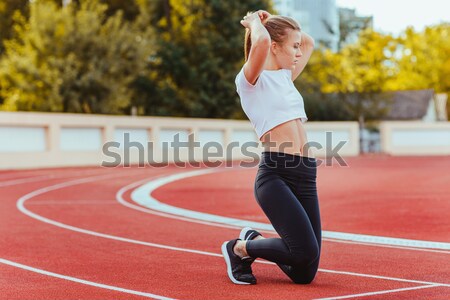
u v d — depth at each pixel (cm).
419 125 4741
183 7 5097
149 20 5238
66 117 3092
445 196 1645
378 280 665
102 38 4338
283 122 595
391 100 5409
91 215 1304
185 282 663
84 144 3203
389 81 7450
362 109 5203
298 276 629
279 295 595
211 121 3928
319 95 5181
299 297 586
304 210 596
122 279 684
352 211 1362
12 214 1318
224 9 4962
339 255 828
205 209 1425
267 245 612
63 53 4284
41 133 3016
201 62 4997
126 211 1379
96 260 803
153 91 4881
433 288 626
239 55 5031
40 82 4200
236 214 1333
